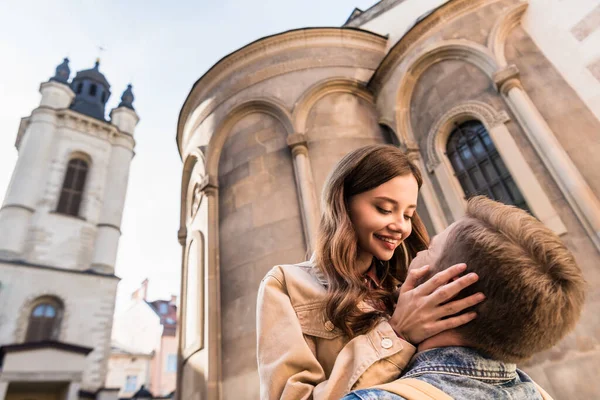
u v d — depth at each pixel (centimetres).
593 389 362
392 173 121
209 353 548
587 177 459
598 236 417
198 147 824
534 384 90
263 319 110
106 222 2648
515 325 69
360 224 124
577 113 505
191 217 841
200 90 908
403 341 86
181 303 784
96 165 2862
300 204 611
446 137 633
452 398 63
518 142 524
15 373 1497
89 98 3422
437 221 569
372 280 136
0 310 1944
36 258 2236
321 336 103
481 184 567
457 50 653
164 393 3466
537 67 569
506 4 652
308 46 830
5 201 2334
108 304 2331
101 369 2106
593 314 392
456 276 79
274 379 94
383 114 747
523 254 71
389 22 1016
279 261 574
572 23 548
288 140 671
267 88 779
